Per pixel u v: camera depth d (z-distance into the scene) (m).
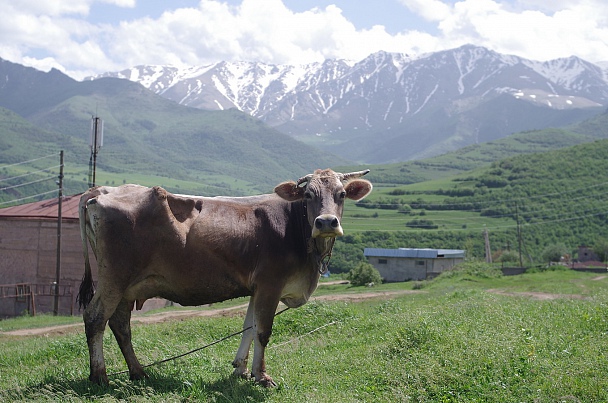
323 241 11.59
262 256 11.34
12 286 43.84
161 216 10.77
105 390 10.34
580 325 14.73
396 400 9.95
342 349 14.48
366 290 48.03
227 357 13.70
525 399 9.66
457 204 130.50
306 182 11.75
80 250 45.22
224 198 11.59
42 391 10.27
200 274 10.99
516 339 12.51
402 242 104.44
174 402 9.66
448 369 10.77
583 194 123.44
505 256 96.06
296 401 10.05
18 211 48.38
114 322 11.13
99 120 45.16
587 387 9.79
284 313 18.50
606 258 97.38
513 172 147.12
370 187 12.02
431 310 19.23
